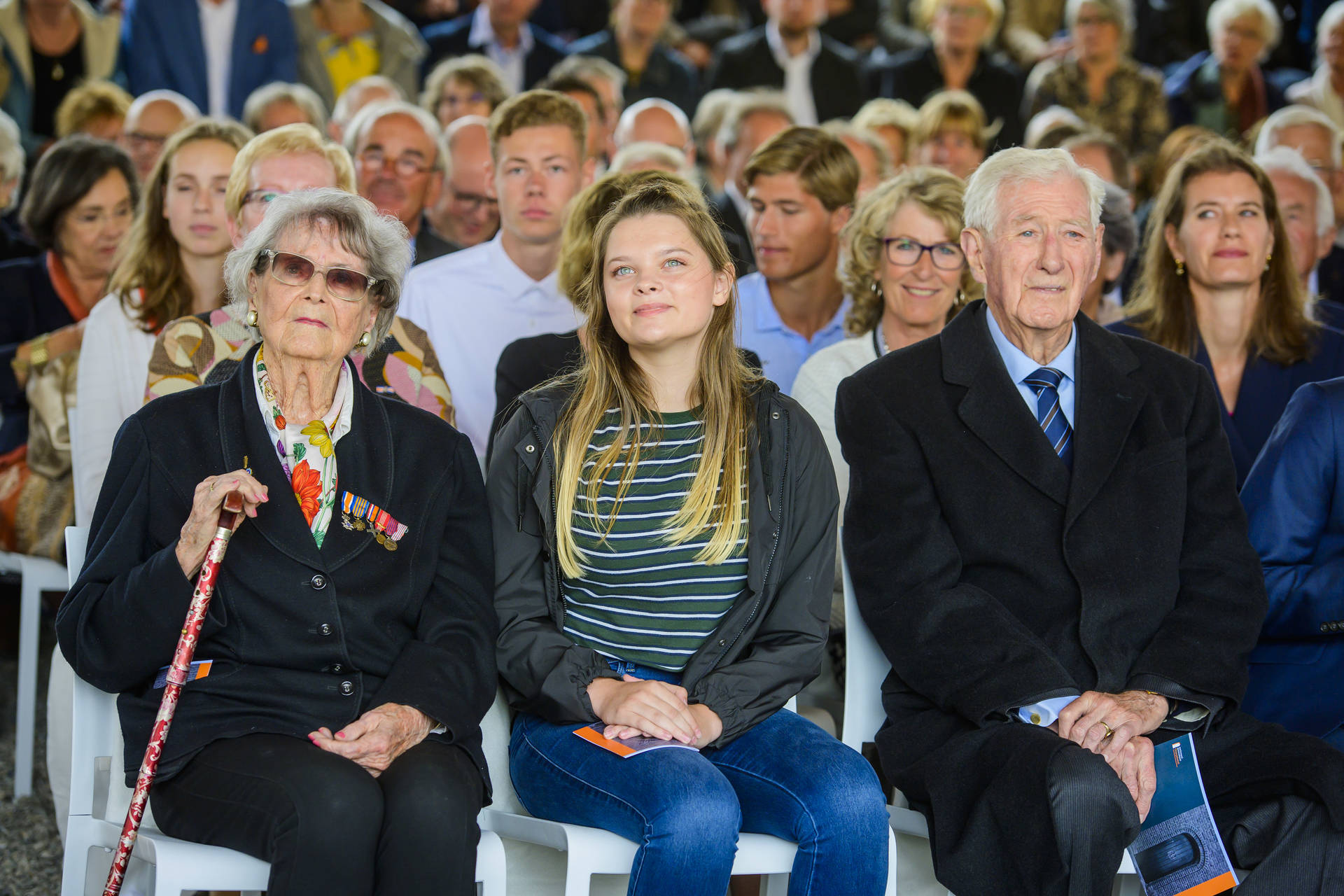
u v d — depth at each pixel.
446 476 4.25
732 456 4.36
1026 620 4.51
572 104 8.05
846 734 4.62
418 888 3.51
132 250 6.47
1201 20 10.98
